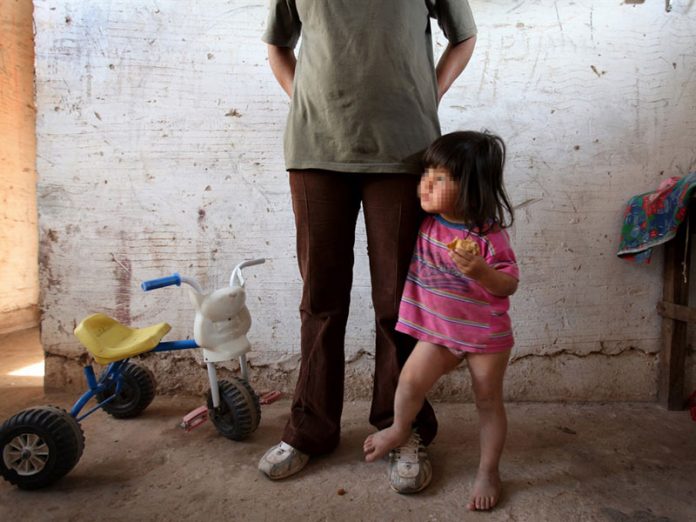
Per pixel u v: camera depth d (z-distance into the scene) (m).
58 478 1.28
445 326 1.22
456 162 1.17
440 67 1.46
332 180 1.33
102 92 1.89
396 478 1.26
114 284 1.93
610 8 1.86
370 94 1.26
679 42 1.88
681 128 1.90
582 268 1.91
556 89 1.87
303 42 1.36
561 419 1.77
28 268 3.35
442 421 1.74
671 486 1.32
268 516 1.17
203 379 1.96
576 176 1.89
